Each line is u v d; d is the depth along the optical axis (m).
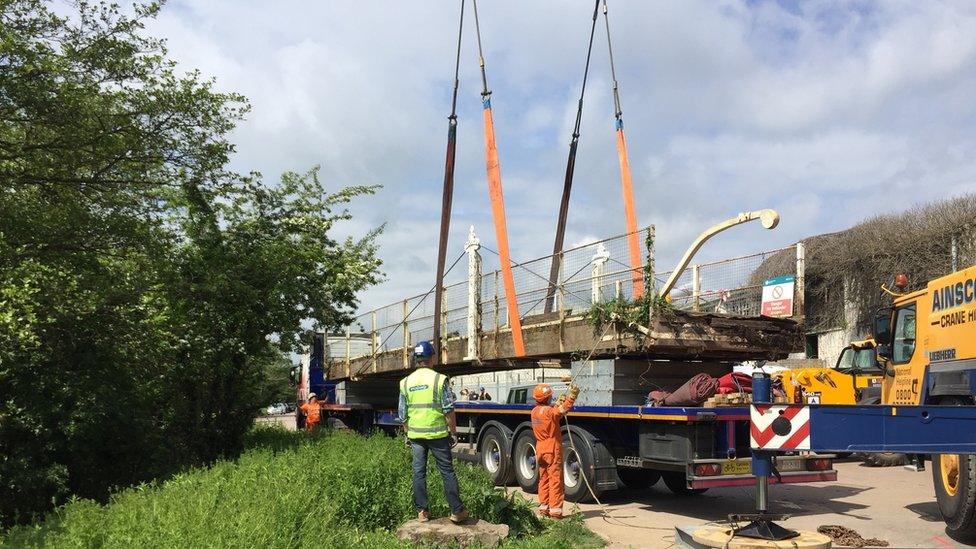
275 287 13.84
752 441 6.57
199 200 13.47
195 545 5.26
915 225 20.66
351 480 7.85
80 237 11.77
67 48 10.81
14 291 9.34
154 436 12.79
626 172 13.20
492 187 12.90
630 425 10.05
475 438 13.31
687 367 10.96
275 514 6.18
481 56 13.05
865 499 10.54
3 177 11.03
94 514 7.29
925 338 8.68
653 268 9.95
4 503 9.96
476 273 13.85
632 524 8.83
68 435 10.43
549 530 8.02
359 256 16.41
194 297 13.18
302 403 25.20
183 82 11.69
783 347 10.48
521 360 13.09
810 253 23.84
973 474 7.20
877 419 6.34
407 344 17.44
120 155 11.66
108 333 11.27
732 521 6.72
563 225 14.81
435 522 7.23
